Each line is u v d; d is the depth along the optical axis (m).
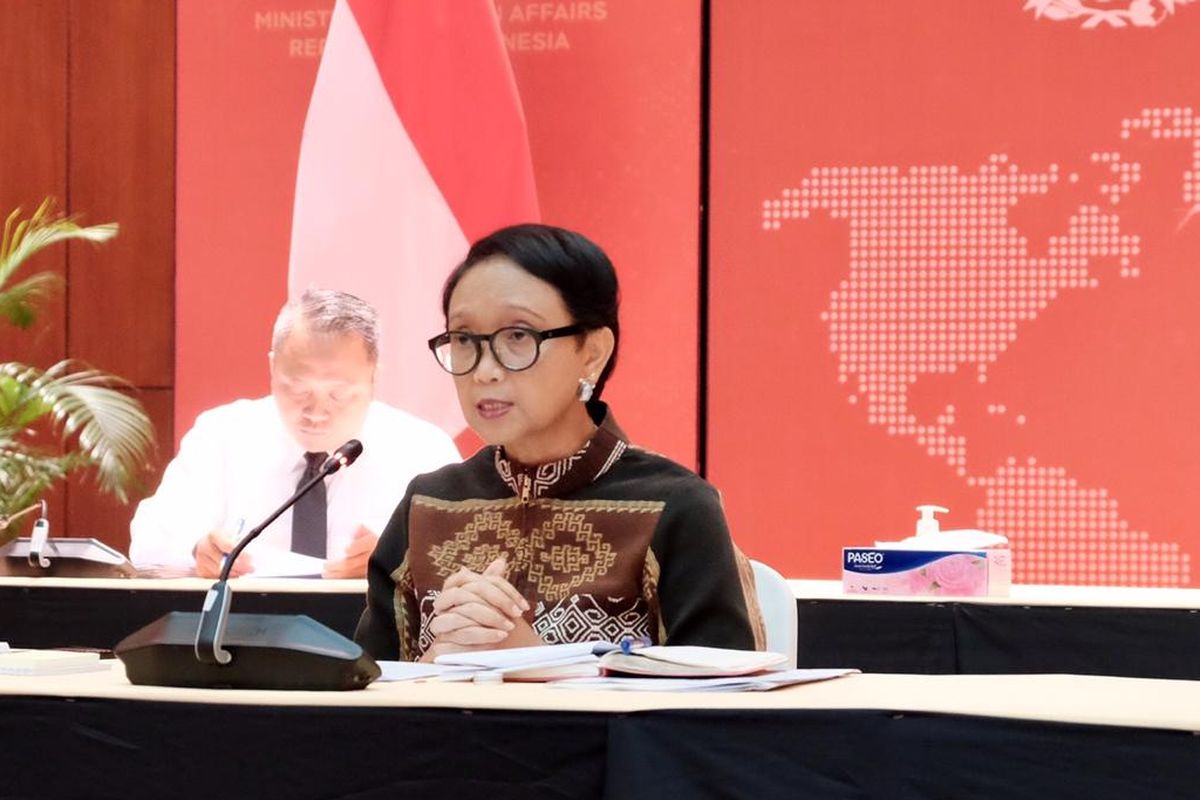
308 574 5.06
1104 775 1.60
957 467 5.74
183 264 5.98
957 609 4.34
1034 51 5.67
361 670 1.94
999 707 1.71
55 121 6.85
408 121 5.48
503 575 2.62
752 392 5.88
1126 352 5.63
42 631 4.44
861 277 5.80
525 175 5.49
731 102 5.88
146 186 6.84
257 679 1.95
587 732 1.71
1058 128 5.66
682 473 2.68
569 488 2.67
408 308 5.47
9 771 1.83
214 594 1.99
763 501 5.87
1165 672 4.23
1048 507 5.68
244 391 5.96
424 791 1.74
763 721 1.69
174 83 6.84
